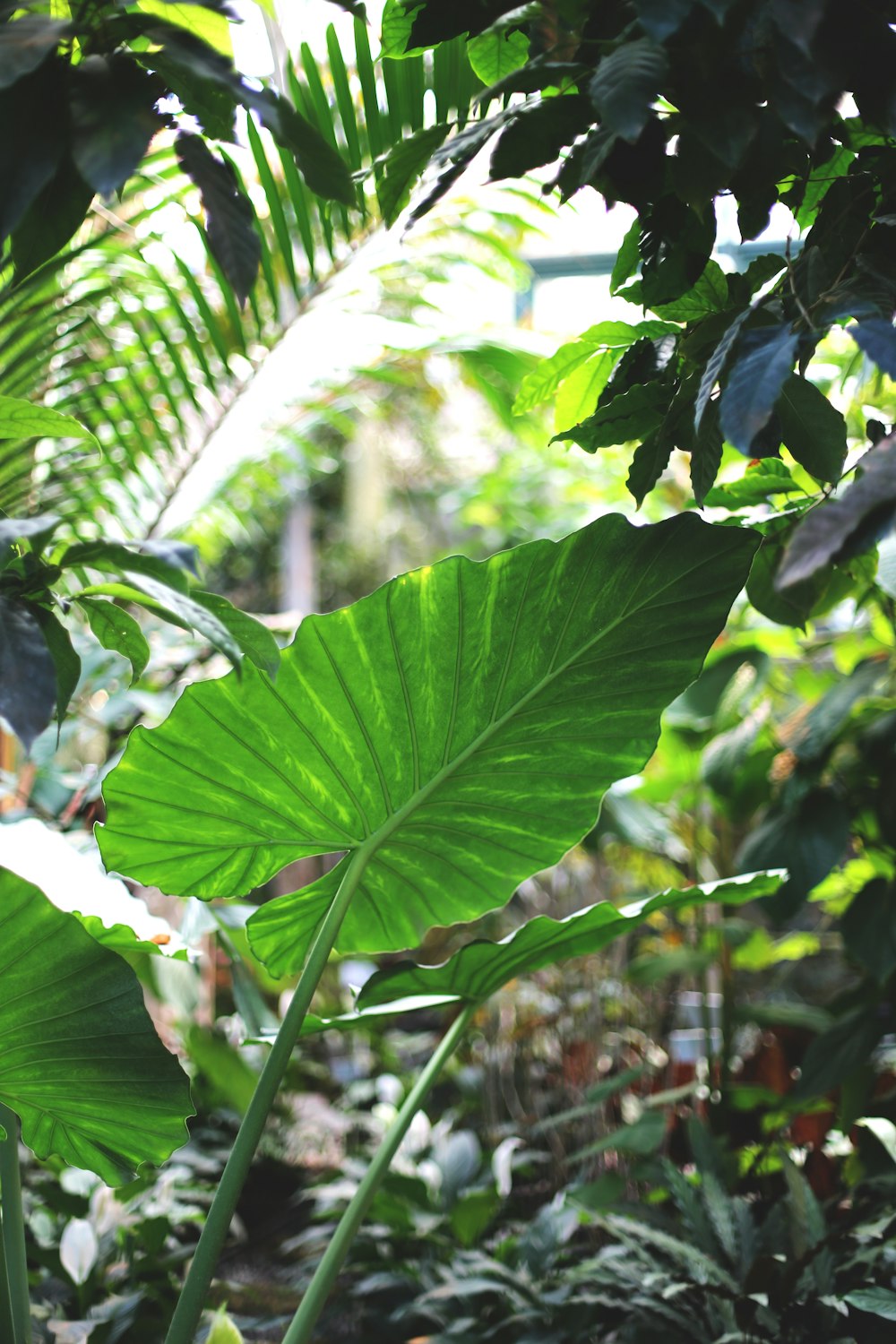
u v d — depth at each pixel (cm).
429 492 557
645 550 144
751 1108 239
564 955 175
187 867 158
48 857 163
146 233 192
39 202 115
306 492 529
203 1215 225
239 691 145
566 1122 258
